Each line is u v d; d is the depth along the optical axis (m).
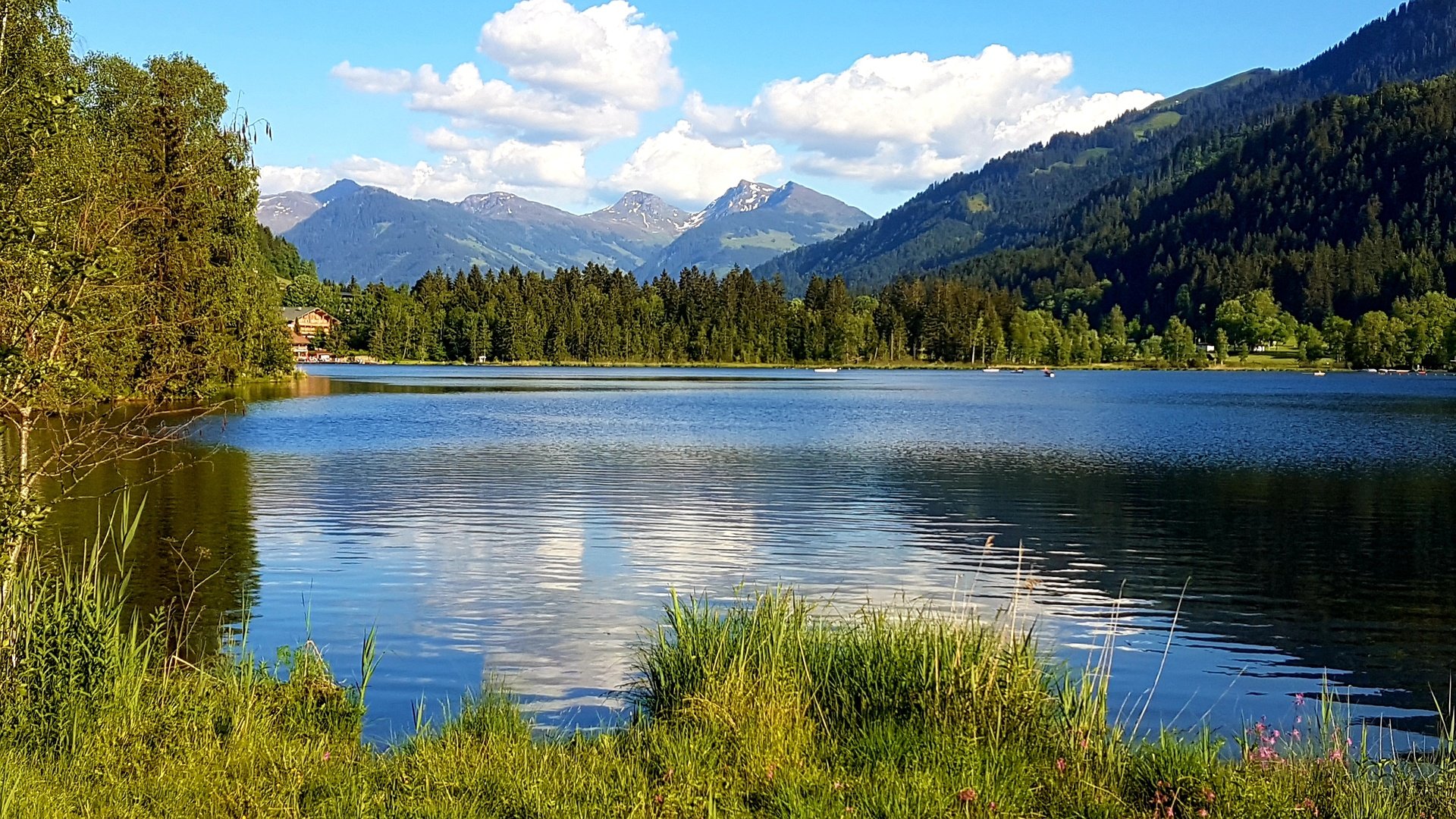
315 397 72.50
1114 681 12.05
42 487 26.20
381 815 6.51
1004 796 6.79
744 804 6.82
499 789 6.86
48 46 13.89
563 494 26.88
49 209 8.98
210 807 6.46
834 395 85.06
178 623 13.84
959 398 82.38
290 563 17.97
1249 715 10.93
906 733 7.89
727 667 9.08
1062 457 36.97
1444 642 13.84
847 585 16.91
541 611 14.77
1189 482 30.06
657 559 18.70
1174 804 6.79
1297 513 24.39
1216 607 15.59
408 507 24.36
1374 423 54.44
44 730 7.55
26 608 8.49
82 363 8.87
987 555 19.31
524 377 117.81
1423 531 22.20
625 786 6.94
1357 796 7.05
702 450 38.69
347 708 8.73
